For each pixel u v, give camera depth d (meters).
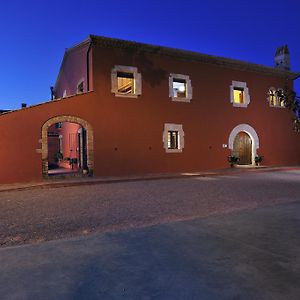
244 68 19.84
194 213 6.92
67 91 20.03
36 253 4.26
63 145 22.30
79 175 14.52
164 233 5.16
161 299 2.93
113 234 5.18
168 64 17.12
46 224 6.18
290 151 21.88
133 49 16.03
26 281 3.36
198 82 18.11
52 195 10.02
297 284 3.19
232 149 19.12
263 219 6.02
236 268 3.62
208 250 4.26
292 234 4.97
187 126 17.58
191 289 3.11
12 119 13.23
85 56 15.95
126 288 3.16
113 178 13.88
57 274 3.54
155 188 11.16
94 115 14.95
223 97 19.03
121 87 17.36
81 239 4.92
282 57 22.12
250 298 2.91
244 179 13.66
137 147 15.95
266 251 4.18
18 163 13.27
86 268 3.70
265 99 20.88
